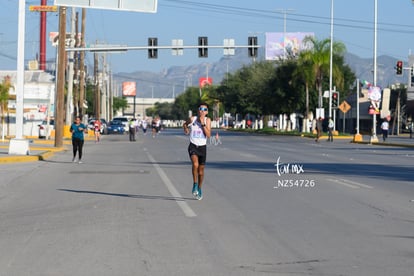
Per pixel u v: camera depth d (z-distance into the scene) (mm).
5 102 71750
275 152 48000
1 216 16969
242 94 132750
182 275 10453
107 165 34750
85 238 13656
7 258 11852
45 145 55188
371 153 47125
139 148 54688
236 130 140000
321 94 98188
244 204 18656
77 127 37031
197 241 13227
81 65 84562
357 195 20625
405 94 129500
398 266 10977
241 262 11344
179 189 22625
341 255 11852
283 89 105438
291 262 11312
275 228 14695
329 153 46812
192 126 19375
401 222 15422
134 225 15188
